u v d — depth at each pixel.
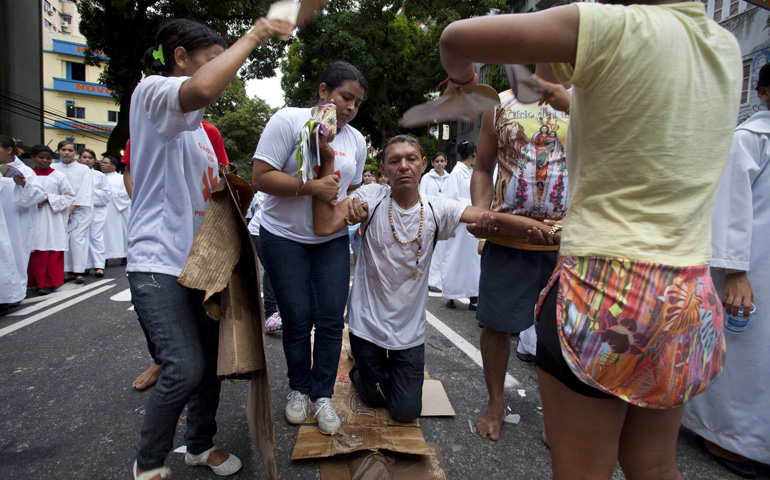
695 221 1.00
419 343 2.34
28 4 14.88
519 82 1.07
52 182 5.43
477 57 0.97
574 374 1.05
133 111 1.72
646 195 0.98
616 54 0.92
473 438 2.33
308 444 2.13
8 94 14.15
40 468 1.98
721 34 1.00
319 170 2.22
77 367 3.10
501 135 2.33
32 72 15.12
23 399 2.62
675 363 1.01
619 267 0.99
